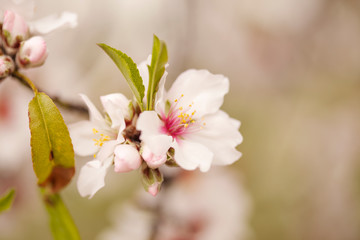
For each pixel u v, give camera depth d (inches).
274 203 26.2
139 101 12.8
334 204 25.9
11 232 23.1
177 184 19.1
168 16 23.2
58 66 21.3
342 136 27.2
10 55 13.4
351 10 27.1
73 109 13.7
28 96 19.7
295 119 28.1
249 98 27.8
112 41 24.1
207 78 13.5
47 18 13.9
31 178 21.6
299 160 27.3
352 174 26.2
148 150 12.7
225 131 13.4
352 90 27.9
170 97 13.4
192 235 19.3
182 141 13.2
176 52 22.3
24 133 19.8
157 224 18.6
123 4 24.0
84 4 23.1
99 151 12.9
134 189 25.2
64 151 12.7
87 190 12.9
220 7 27.1
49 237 24.8
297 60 27.6
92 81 23.0
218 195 20.0
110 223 24.8
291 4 27.0
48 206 13.6
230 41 27.2
